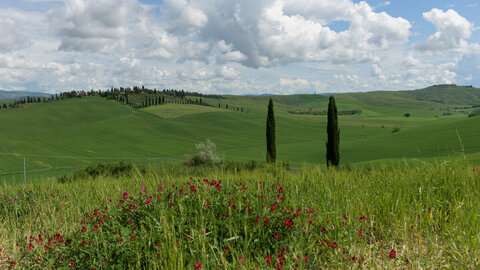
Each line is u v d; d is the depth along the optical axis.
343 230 3.81
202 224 3.63
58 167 84.81
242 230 3.78
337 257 3.42
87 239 3.76
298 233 3.75
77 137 132.62
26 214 6.23
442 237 3.80
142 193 4.89
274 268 3.18
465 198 4.36
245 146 134.62
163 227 3.67
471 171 5.49
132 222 4.18
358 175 6.47
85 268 3.58
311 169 6.63
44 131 140.25
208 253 3.48
